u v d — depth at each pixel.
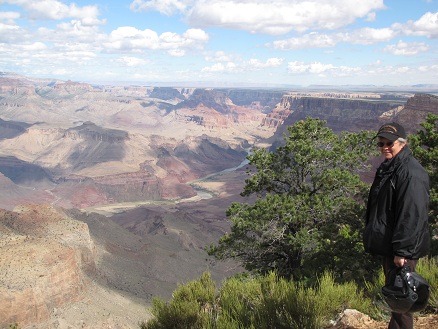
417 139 21.03
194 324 6.93
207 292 8.02
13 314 46.66
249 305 7.21
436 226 17.14
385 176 4.73
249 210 20.55
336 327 6.44
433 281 7.79
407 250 4.38
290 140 22.05
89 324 54.38
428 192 4.51
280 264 20.25
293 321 6.18
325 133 23.08
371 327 6.28
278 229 19.58
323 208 19.23
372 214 4.89
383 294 4.53
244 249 20.42
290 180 22.31
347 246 17.38
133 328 58.12
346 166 22.42
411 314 4.72
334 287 7.68
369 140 22.30
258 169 22.52
